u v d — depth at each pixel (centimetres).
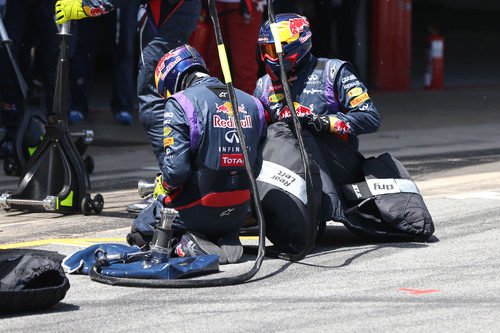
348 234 2162
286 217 1897
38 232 2227
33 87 2739
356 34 5928
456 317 1437
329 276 1733
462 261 1838
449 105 5453
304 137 1978
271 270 1791
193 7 2361
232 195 1816
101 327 1402
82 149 2977
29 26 3291
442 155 3638
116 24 4500
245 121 1836
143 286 1652
